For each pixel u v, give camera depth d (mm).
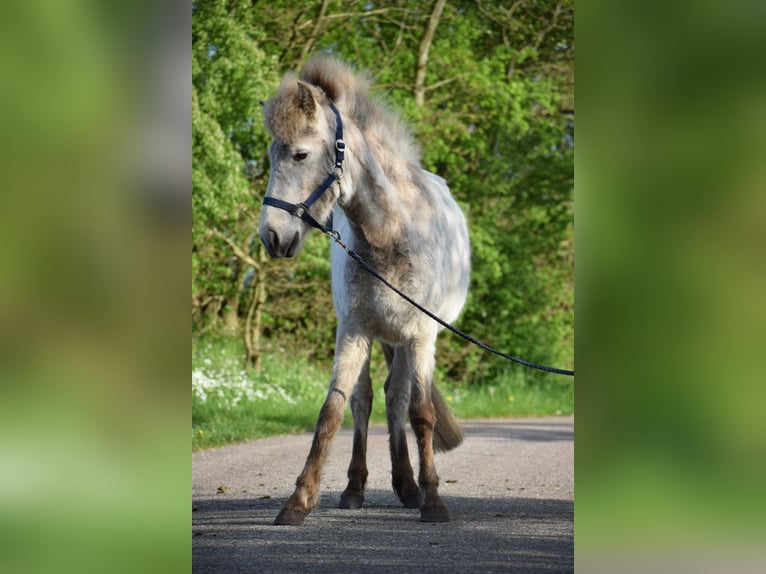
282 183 4238
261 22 13609
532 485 6008
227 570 3473
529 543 4020
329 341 14438
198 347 12438
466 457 7594
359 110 4648
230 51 11703
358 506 5066
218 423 9109
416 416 4664
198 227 12070
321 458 4570
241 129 12367
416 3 14742
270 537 4141
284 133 4254
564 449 8234
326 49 14594
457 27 15289
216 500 5305
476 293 15422
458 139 15391
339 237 4320
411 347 4676
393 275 4523
